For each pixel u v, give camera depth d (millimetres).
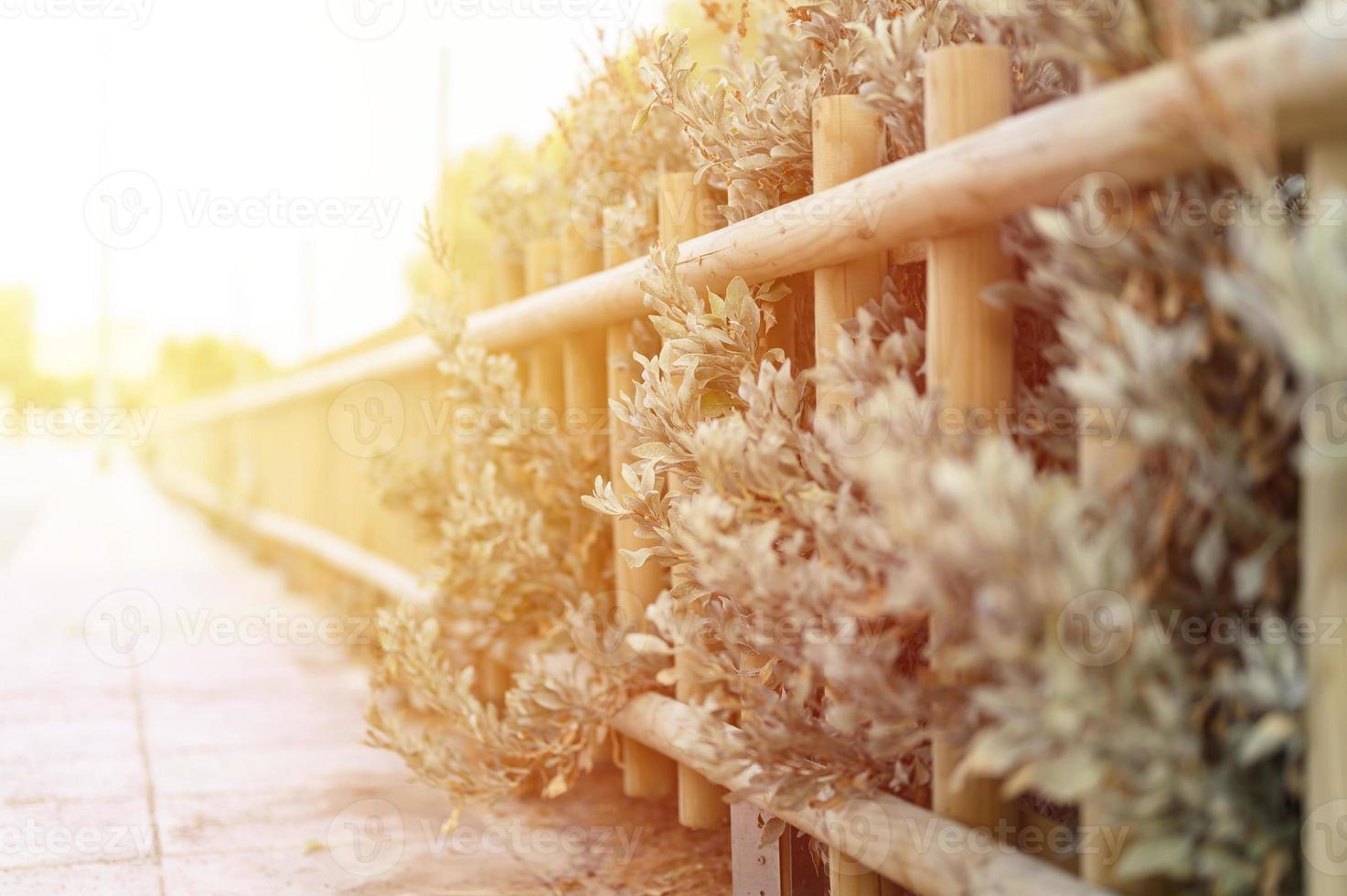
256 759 3270
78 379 53906
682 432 1924
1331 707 1037
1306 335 952
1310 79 982
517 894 2248
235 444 10375
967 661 1191
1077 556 1062
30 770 3141
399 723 2455
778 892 2047
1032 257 1387
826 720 1721
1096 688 1076
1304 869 1122
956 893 1459
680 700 2350
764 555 1480
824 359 1780
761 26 2436
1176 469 1141
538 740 2438
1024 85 1557
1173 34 1045
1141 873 1190
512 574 2779
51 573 7848
